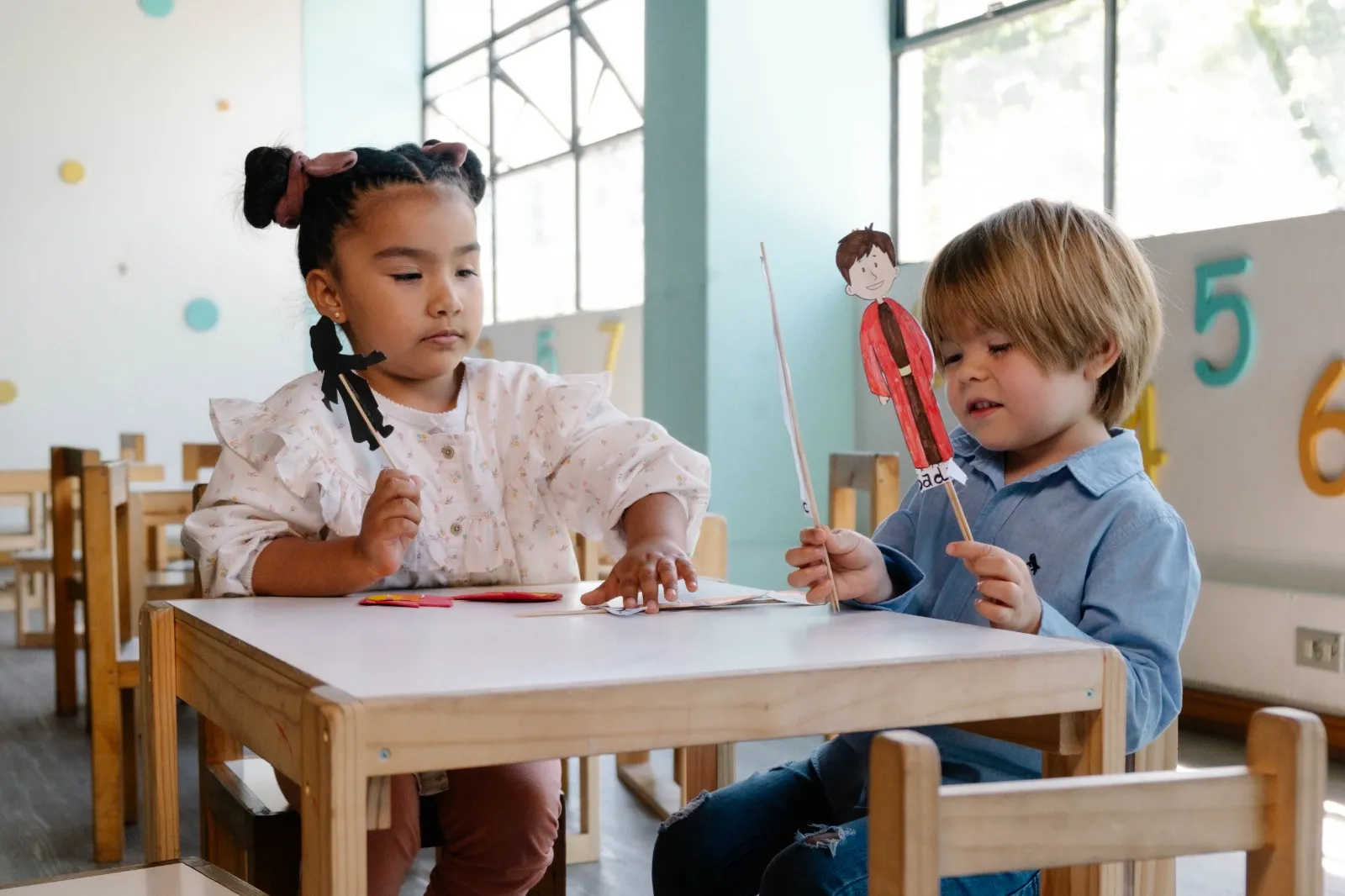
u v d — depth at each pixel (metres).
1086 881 0.75
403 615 0.84
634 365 4.66
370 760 0.56
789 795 1.04
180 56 6.14
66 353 5.89
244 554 0.97
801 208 3.66
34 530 4.34
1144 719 0.88
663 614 0.87
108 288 5.98
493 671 0.63
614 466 1.06
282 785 1.09
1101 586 0.94
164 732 0.86
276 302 6.31
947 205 3.54
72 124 5.91
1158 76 2.86
